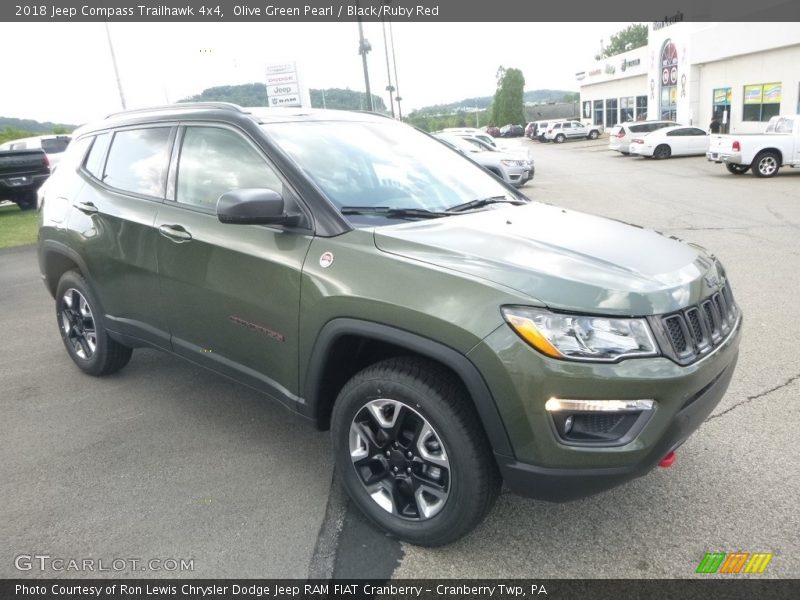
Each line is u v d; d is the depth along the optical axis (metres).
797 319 5.39
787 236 8.95
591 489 2.40
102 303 4.22
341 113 3.92
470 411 2.50
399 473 2.76
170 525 2.95
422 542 2.71
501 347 2.33
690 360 2.45
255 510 3.05
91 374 4.73
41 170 16.06
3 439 3.81
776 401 3.95
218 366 3.46
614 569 2.60
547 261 2.58
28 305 7.04
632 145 27.39
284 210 3.04
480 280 2.44
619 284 2.44
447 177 3.67
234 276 3.17
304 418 3.04
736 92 29.69
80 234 4.18
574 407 2.30
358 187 3.19
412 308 2.49
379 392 2.66
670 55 35.22
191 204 3.52
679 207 12.52
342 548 2.77
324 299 2.76
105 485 3.29
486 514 2.59
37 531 2.93
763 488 3.08
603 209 12.77
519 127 71.69
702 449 3.45
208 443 3.70
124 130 4.14
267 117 3.45
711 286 2.74
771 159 17.23
